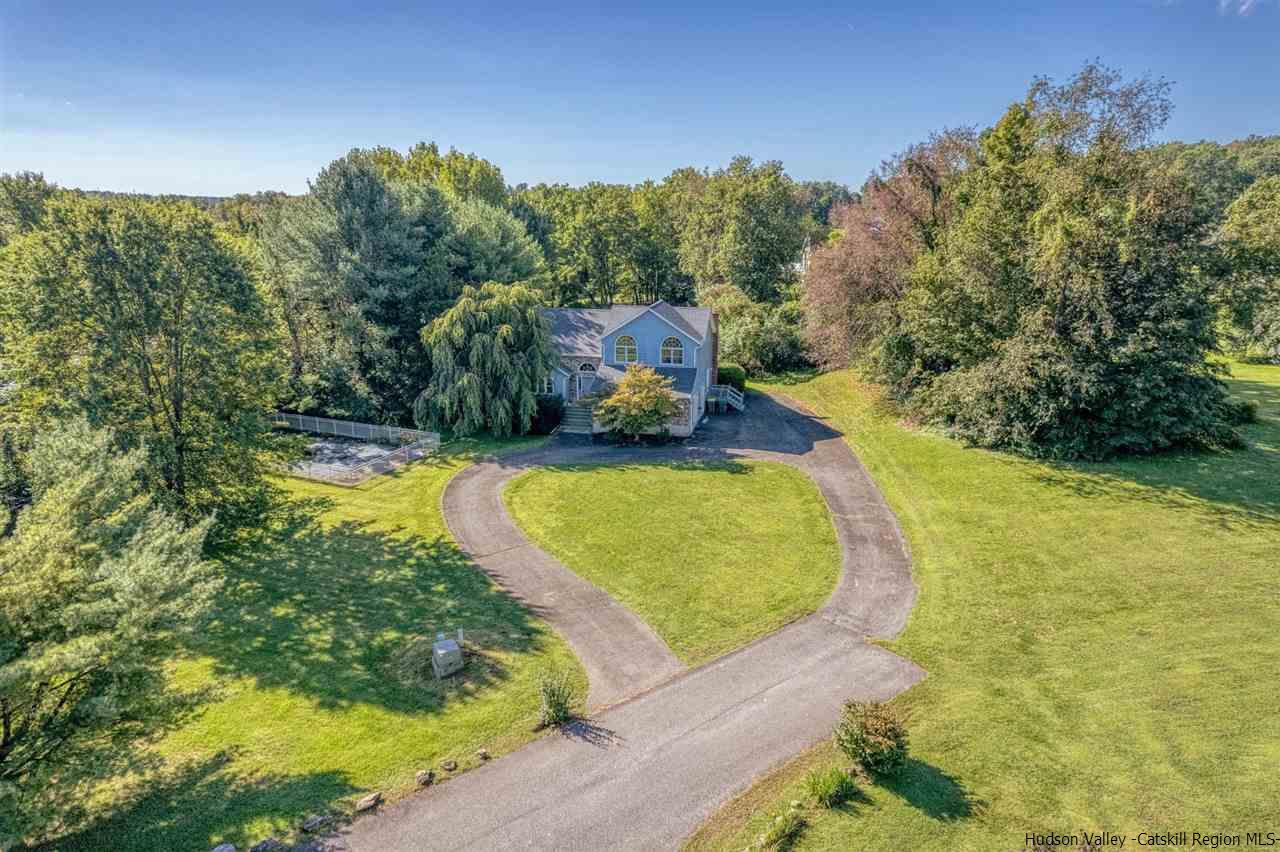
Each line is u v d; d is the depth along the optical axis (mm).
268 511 23453
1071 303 25047
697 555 20328
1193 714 12273
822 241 82375
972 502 22891
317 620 17094
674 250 76625
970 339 28953
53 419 17406
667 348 36188
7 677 8508
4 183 42906
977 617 16297
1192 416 24109
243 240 38500
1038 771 11195
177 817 10773
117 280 19844
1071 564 18297
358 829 10523
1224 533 19047
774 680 14242
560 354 37062
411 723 13102
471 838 10336
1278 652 13844
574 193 85188
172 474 20781
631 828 10492
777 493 25312
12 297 19469
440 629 16547
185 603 11078
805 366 49812
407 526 23047
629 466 28938
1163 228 24203
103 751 10336
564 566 19859
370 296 35938
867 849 9773
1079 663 14180
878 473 26922
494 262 42719
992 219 27922
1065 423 25953
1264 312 38719
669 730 12750
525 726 12961
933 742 12047
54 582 10336
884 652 15156
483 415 33750
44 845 10188
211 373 21500
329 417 36500
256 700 13906
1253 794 10352
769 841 9875
